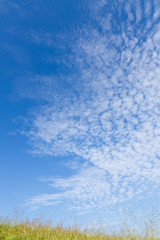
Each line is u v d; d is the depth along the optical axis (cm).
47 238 885
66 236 934
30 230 946
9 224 967
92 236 962
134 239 860
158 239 814
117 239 923
